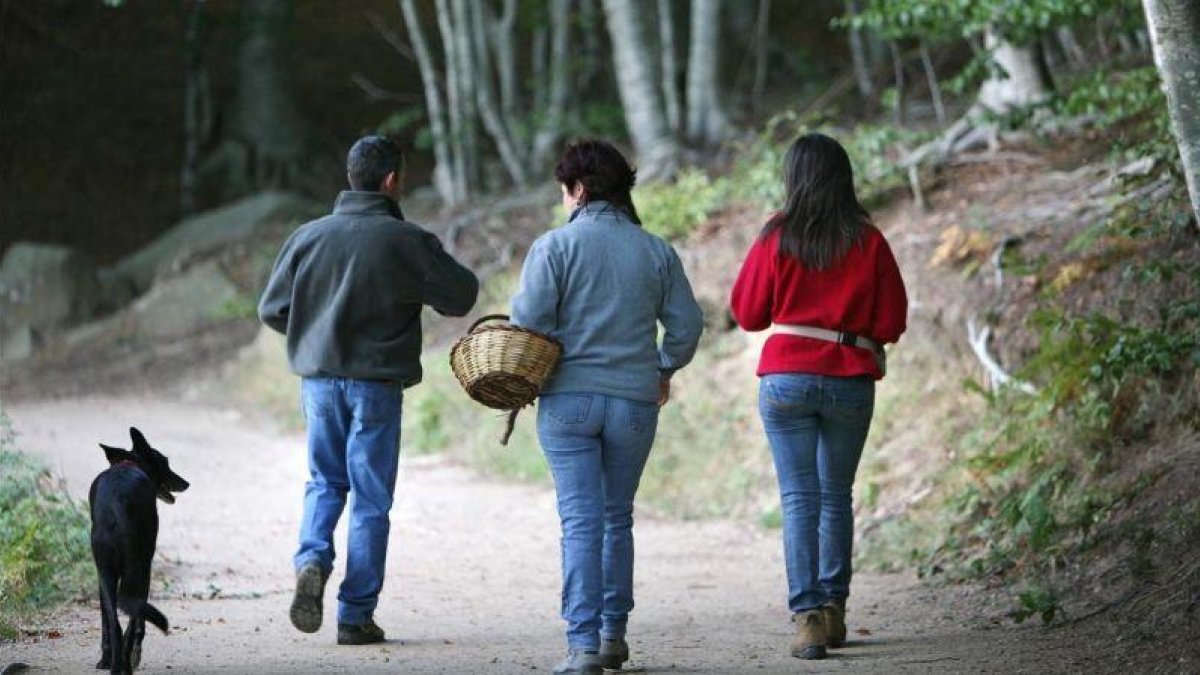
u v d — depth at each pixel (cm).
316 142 5966
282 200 5112
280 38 5809
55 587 1370
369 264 1219
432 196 4441
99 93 6150
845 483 1196
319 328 1222
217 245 4878
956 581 1472
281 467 2592
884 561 1648
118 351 4381
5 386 4094
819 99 3662
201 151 5828
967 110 2873
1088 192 2139
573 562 1049
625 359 1063
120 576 1050
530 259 1066
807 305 1159
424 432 2820
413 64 6284
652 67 3309
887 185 2498
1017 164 2403
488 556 1820
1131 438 1527
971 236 2114
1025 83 2461
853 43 3647
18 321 4641
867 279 1152
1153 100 2189
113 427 3109
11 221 5741
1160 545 1276
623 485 1094
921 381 2019
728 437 2250
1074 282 1838
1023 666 1088
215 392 3712
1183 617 1134
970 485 1667
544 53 4462
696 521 2109
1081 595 1283
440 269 1243
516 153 4022
